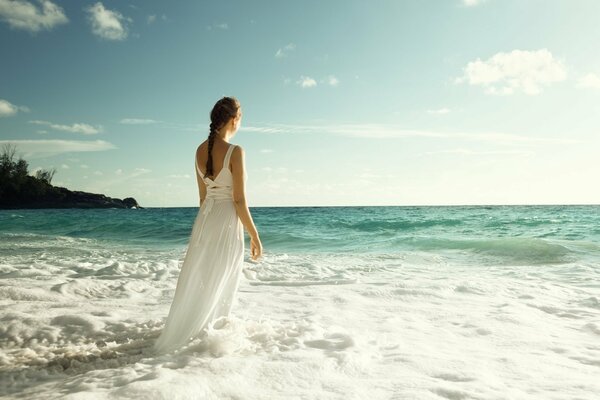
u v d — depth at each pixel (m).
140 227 20.69
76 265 7.90
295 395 2.26
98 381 2.38
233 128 3.57
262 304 4.99
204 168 3.53
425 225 21.78
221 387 2.30
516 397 2.31
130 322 3.97
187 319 3.17
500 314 4.52
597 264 8.77
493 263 9.39
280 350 3.08
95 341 3.41
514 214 38.41
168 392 2.13
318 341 3.27
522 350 3.32
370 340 3.43
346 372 2.66
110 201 103.25
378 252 11.94
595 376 2.73
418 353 3.12
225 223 3.38
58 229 21.42
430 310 4.73
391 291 5.71
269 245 14.40
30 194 88.94
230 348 2.97
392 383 2.48
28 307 4.53
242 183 3.40
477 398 2.27
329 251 12.52
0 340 3.41
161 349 3.06
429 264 9.32
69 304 4.77
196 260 3.29
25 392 2.31
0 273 6.76
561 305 5.06
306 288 6.10
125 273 7.16
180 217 39.69
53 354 3.03
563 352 3.29
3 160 87.06
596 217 29.03
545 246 10.81
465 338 3.67
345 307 4.86
